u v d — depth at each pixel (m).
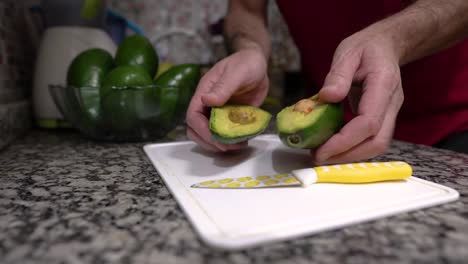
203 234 0.24
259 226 0.26
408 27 0.39
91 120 0.53
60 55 0.63
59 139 0.59
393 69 0.35
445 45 0.44
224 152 0.46
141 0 1.17
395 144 0.56
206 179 0.36
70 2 0.63
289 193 0.32
